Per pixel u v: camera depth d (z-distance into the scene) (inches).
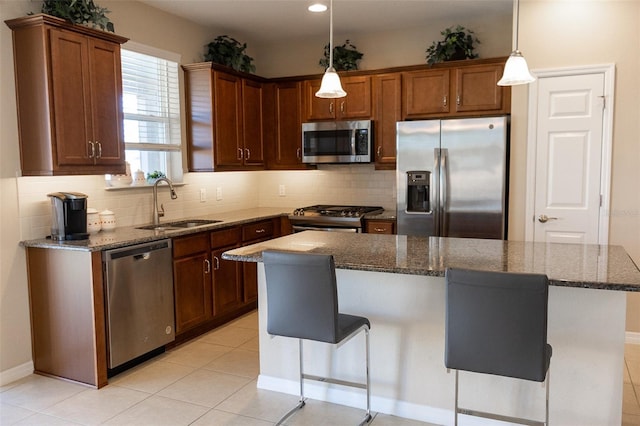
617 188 150.4
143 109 167.6
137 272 132.3
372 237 129.9
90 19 131.0
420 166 168.4
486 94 171.8
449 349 79.7
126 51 158.4
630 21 145.6
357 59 201.2
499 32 182.9
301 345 110.0
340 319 99.1
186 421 106.5
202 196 192.4
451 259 98.5
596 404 91.6
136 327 132.9
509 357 75.8
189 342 154.4
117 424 105.3
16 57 123.6
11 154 125.1
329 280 89.7
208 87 177.0
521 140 159.2
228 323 173.2
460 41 175.3
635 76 146.1
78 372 125.3
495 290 74.6
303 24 190.7
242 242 177.8
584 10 149.4
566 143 154.7
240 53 191.6
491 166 159.3
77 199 128.6
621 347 89.4
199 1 161.3
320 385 116.0
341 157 195.6
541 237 159.9
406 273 90.7
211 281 162.2
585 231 155.0
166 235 141.5
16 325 128.3
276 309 95.4
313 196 220.2
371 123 189.9
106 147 135.7
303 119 202.2
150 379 127.6
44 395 119.2
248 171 201.3
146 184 165.5
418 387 106.0
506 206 163.8
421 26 194.5
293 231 198.1
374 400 110.3
